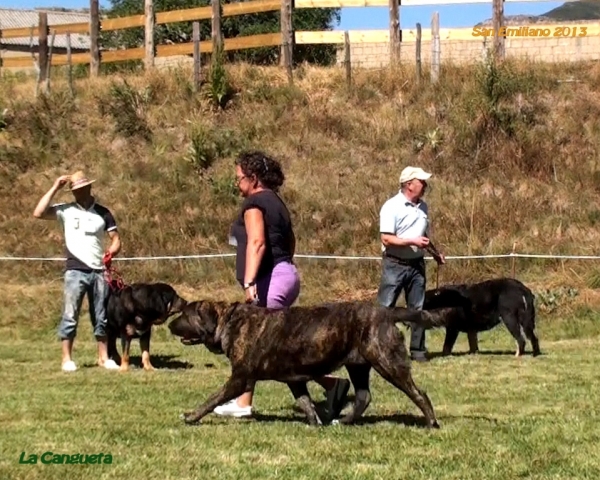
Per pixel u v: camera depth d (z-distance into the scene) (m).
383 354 6.50
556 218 16.72
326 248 16.45
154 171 18.28
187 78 20.88
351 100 20.20
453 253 15.87
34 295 14.88
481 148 18.50
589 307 14.03
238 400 7.23
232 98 20.30
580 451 5.87
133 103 19.98
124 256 16.38
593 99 19.80
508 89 19.58
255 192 7.09
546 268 15.51
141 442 6.10
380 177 18.02
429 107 19.70
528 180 17.81
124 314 10.07
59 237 16.89
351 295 15.02
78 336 13.03
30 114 19.88
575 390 8.40
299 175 18.06
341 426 6.73
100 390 8.43
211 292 15.32
